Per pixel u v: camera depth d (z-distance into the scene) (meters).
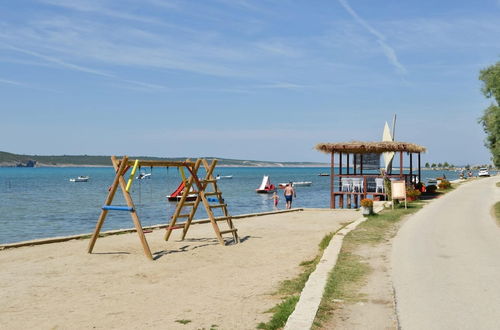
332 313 6.68
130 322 7.11
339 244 12.68
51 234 22.92
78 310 7.81
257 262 11.80
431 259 10.59
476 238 13.78
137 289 9.20
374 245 12.60
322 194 57.06
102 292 8.99
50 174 181.88
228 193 59.66
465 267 9.66
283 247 13.96
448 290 7.84
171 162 14.04
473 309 6.79
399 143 30.70
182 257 12.52
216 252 13.22
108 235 16.48
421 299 7.33
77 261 11.99
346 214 23.89
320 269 9.49
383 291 7.82
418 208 24.05
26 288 9.30
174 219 15.27
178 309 7.73
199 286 9.40
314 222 20.42
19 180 113.94
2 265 11.52
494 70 25.67
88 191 65.56
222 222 20.70
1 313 7.67
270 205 40.84
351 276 8.89
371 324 6.22
